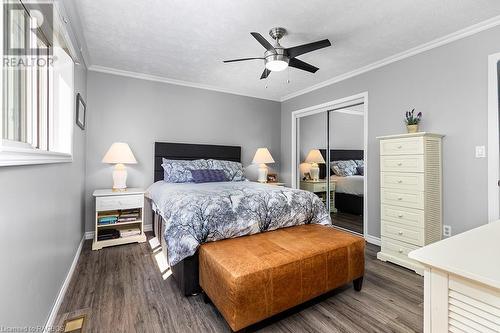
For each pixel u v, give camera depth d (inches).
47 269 60.3
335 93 152.6
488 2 79.4
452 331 26.7
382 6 81.6
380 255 107.7
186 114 162.1
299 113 182.2
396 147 103.5
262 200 87.8
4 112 50.1
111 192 122.3
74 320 64.1
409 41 105.0
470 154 94.7
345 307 71.6
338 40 103.8
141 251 114.0
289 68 135.1
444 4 80.6
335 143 158.4
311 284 67.5
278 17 87.3
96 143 135.8
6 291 39.3
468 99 95.2
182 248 71.1
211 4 80.4
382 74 125.4
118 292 78.0
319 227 92.6
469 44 95.0
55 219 67.8
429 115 106.8
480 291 24.5
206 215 76.3
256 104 190.9
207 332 60.4
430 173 96.9
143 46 110.3
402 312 69.2
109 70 137.6
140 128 147.5
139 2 79.5
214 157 169.6
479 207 92.4
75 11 83.2
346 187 152.0
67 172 83.6
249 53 117.1
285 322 64.7
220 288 60.8
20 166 44.6
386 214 107.3
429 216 96.2
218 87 169.8
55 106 81.2
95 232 117.3
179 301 73.3
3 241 38.3
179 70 139.3
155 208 123.3
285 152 196.2
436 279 28.0
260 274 58.7
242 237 80.6
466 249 30.6
